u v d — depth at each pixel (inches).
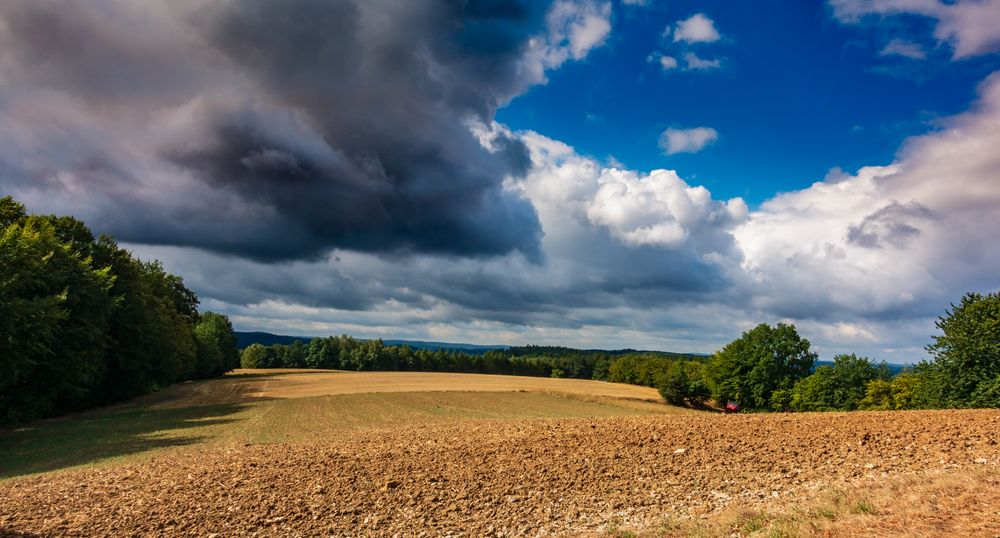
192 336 3393.2
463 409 2146.9
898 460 512.4
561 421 1005.8
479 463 641.6
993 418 676.7
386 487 557.6
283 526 463.8
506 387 3378.4
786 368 2908.5
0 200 1658.5
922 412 788.0
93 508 527.2
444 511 483.2
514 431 877.8
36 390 1510.8
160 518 490.3
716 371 3065.9
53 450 1023.6
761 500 434.0
